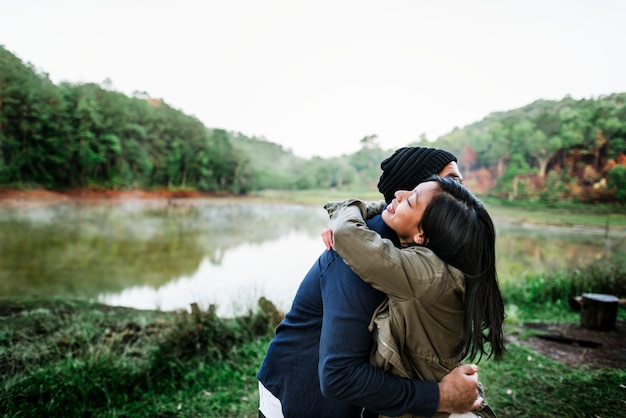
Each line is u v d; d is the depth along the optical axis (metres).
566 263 8.26
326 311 1.04
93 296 6.98
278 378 1.17
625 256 8.16
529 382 3.51
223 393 3.32
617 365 3.94
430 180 1.14
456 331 1.07
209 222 10.48
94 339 4.05
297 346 1.15
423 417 1.03
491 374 3.66
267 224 11.22
